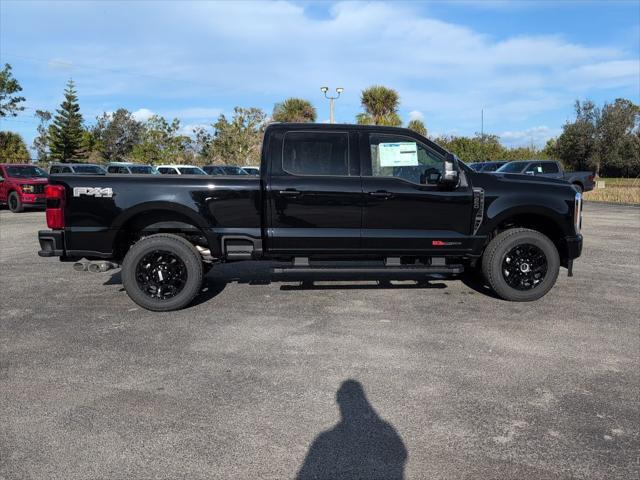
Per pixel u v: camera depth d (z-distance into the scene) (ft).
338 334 15.78
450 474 8.73
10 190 55.93
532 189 19.25
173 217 18.69
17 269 25.70
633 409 11.05
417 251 18.99
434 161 19.08
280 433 10.03
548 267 19.24
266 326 16.56
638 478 8.65
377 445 9.62
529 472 8.80
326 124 18.99
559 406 11.18
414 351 14.37
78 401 11.37
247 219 18.26
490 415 10.77
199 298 20.03
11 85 133.49
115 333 15.93
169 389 11.97
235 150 111.55
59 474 8.70
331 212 18.40
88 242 17.84
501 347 14.70
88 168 63.82
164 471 8.80
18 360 13.73
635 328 16.46
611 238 37.60
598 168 152.87
